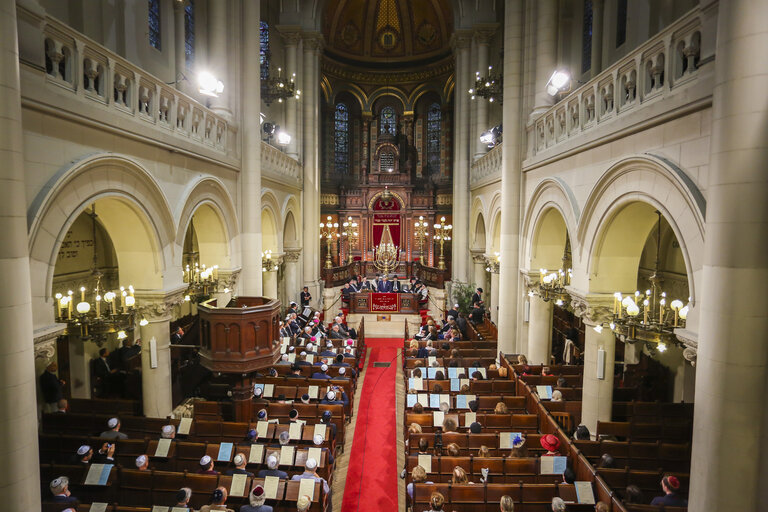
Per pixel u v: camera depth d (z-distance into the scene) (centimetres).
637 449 848
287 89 1870
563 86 1216
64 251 1217
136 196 873
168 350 1032
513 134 1391
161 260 978
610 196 847
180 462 833
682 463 847
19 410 505
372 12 3350
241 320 886
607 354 956
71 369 1280
